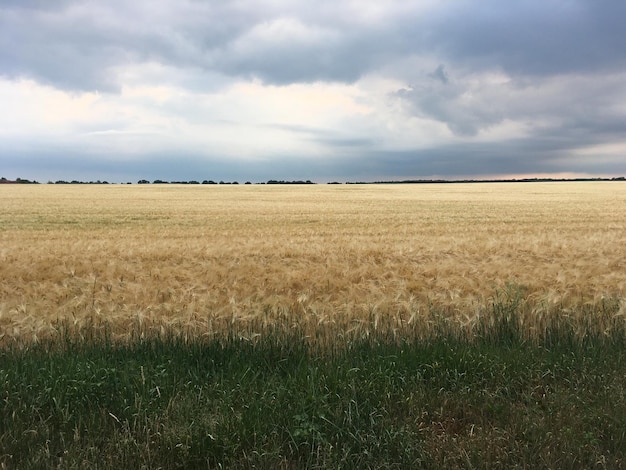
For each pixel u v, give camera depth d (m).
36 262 12.73
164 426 3.72
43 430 3.70
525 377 4.68
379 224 26.48
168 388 4.29
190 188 76.44
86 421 3.85
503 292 7.98
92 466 3.34
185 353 5.36
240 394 4.23
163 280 9.93
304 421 3.77
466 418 4.06
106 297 7.92
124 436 3.63
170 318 6.37
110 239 19.17
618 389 4.33
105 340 5.77
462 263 12.23
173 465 3.45
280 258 14.19
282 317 6.34
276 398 4.14
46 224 26.06
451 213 34.09
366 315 6.61
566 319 6.40
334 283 9.38
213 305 7.04
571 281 9.01
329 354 5.39
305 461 3.53
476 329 6.18
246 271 10.77
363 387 4.28
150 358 5.25
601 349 5.39
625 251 14.45
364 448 3.59
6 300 7.67
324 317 6.27
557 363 4.87
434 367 4.79
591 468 3.43
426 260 13.47
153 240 18.47
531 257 13.78
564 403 4.16
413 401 4.16
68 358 4.99
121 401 4.12
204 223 27.14
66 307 7.04
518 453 3.55
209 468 3.38
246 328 6.04
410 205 42.38
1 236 20.38
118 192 63.00
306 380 4.44
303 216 31.78
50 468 3.33
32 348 5.52
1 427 3.75
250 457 3.46
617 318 6.41
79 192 62.31
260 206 41.06
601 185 85.94
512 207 39.66
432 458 3.47
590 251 14.34
